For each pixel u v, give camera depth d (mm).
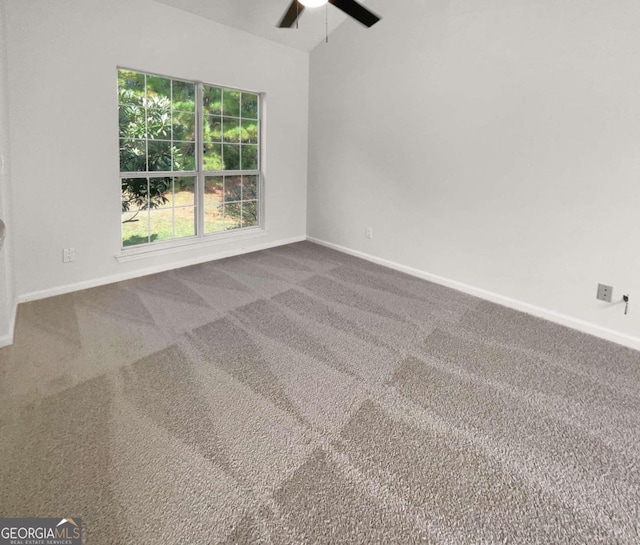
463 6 3221
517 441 1724
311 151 4953
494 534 1295
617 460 1625
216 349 2457
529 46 2873
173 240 4031
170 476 1495
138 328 2711
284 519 1332
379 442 1698
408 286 3695
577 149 2721
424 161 3734
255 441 1688
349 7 2656
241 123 4391
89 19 3092
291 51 4551
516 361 2402
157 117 3730
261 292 3443
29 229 3047
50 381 2072
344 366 2301
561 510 1390
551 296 3002
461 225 3527
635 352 2543
